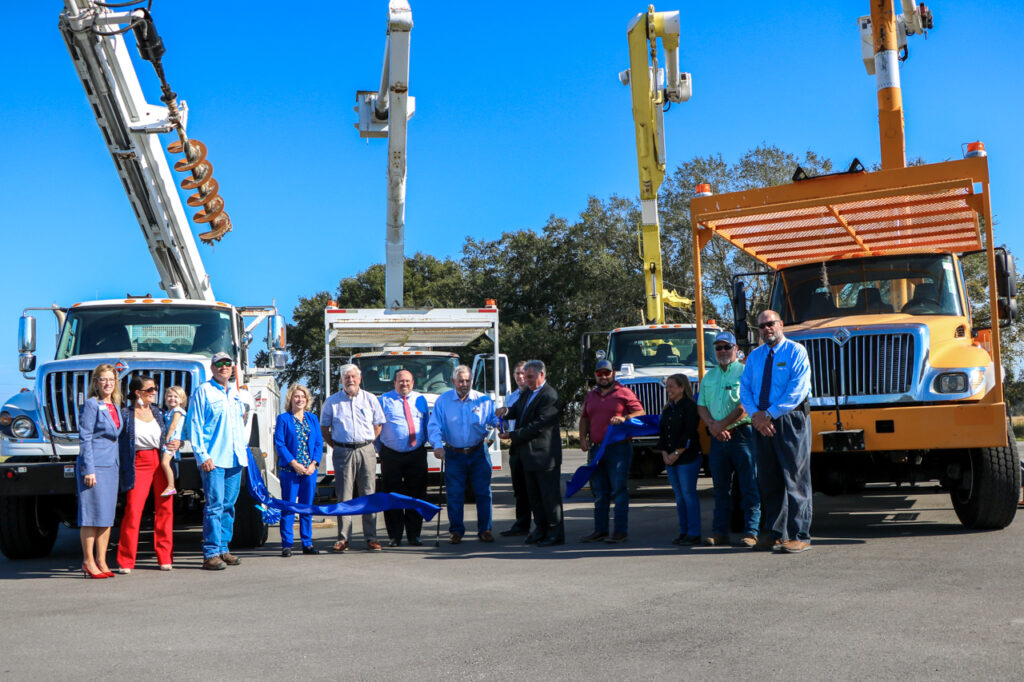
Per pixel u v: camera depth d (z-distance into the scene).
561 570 7.93
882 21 14.02
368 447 10.33
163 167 14.17
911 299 10.66
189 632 5.78
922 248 11.08
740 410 9.04
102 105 13.38
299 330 58.91
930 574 6.93
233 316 11.88
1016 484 9.05
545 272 55.19
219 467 9.05
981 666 4.41
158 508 9.16
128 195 14.20
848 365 9.34
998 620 5.34
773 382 8.54
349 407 10.30
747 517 9.16
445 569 8.29
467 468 10.62
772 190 9.79
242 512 10.48
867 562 7.62
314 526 13.32
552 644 5.16
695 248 10.16
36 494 9.45
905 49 16.39
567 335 53.03
